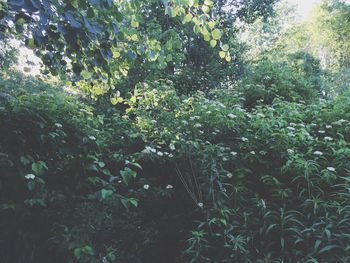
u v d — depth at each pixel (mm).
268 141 3613
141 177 3895
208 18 2898
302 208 3111
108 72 2562
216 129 3846
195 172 3627
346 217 2785
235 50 10008
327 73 12898
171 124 4004
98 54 2398
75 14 2109
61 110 3467
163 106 4312
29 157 3023
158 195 3648
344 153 3314
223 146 3711
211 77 8562
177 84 7566
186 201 3777
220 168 3539
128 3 2744
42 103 3359
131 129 4250
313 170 3234
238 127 3875
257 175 3588
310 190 3211
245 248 3041
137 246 3506
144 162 3898
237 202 3385
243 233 3094
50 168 3258
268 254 2916
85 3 2119
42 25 2012
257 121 3799
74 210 3174
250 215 3209
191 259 3123
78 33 2123
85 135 3412
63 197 3152
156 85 4684
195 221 3344
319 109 4211
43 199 3027
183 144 3654
